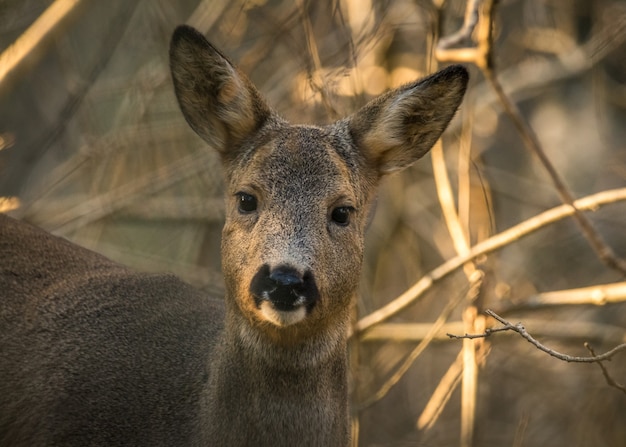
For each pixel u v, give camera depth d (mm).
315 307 9078
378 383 14844
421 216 16688
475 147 15883
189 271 15242
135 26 16453
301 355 9352
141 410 9852
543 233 16969
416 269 15781
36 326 10375
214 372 9633
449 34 15258
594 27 17000
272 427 9422
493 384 15609
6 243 10789
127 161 16016
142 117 15383
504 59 17328
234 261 9297
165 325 10289
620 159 17328
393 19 14930
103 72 17188
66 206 15383
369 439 14617
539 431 15281
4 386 10227
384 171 10266
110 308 10453
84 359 10117
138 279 10773
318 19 14914
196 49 9984
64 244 11156
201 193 15930
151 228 16344
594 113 18234
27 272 10703
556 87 18625
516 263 16719
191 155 15656
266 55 14789
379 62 14984
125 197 15133
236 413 9469
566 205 12805
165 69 15422
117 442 9820
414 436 14953
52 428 9930
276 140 9602
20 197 15961
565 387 15352
